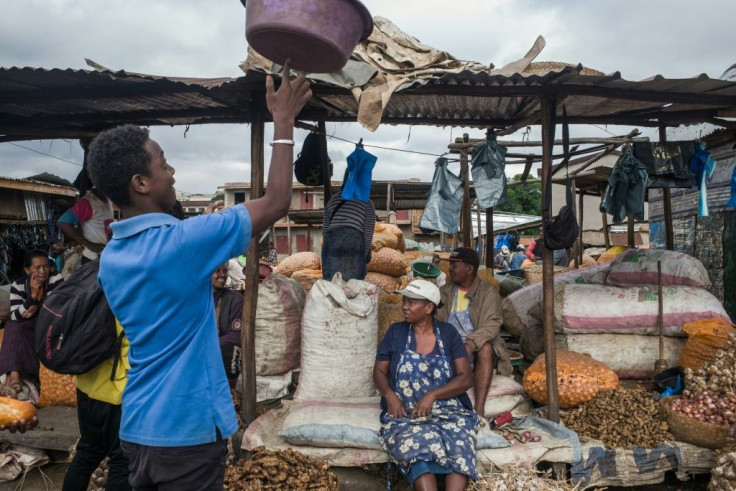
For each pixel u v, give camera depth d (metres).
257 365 4.17
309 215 15.76
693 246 8.35
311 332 3.84
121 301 1.63
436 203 4.51
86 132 4.97
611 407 3.58
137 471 1.67
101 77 3.31
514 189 30.95
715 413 3.36
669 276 4.66
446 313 4.08
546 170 3.67
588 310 4.48
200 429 1.63
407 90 3.45
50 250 6.69
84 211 4.72
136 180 1.65
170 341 1.63
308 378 3.85
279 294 4.24
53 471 3.59
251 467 3.03
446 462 2.90
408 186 11.88
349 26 1.74
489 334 3.81
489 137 4.44
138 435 1.63
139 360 1.67
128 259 1.60
